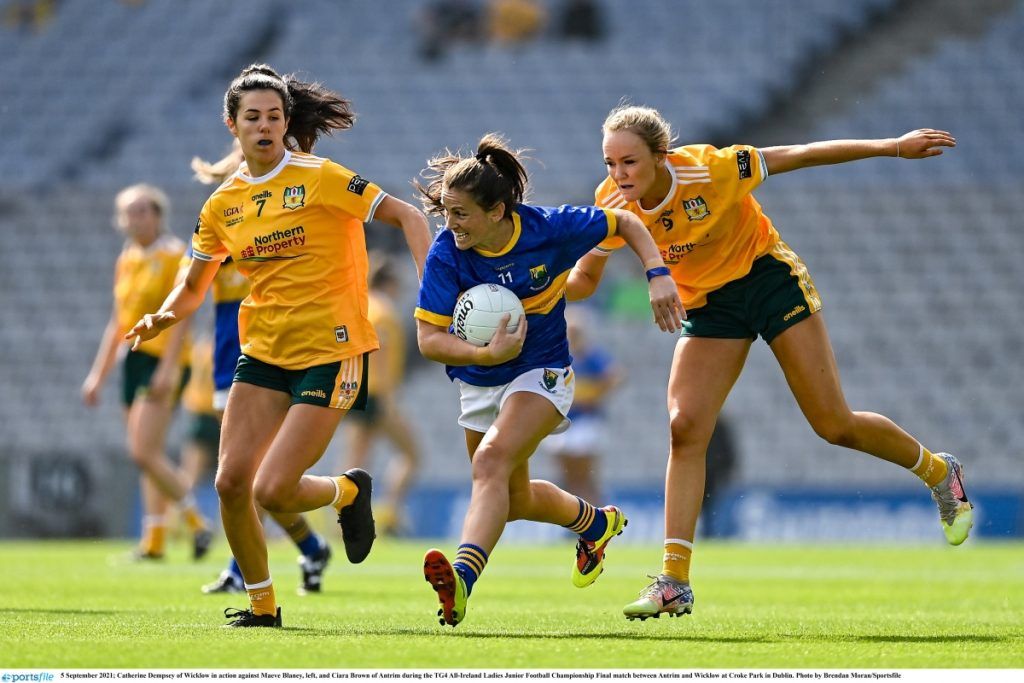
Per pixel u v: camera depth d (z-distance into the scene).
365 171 86.06
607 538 22.62
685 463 21.59
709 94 86.25
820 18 88.75
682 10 90.44
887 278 78.56
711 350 22.05
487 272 19.38
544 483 21.52
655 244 20.25
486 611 25.23
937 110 83.88
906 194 81.25
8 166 89.31
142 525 62.03
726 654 17.14
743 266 21.84
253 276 21.47
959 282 78.12
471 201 18.52
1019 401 73.62
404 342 76.81
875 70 86.38
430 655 16.67
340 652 16.84
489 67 90.00
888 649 17.83
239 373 21.36
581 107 87.31
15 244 86.12
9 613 23.41
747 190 21.33
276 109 21.02
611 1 91.19
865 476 69.88
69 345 81.75
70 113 91.44
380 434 61.66
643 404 74.50
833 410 22.16
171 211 85.38
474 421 20.20
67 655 16.48
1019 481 70.69
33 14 96.88
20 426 78.69
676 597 20.80
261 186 21.22
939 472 23.58
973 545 56.66
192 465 49.94
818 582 35.50
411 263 78.69
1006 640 19.12
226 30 94.00
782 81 86.69
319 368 21.09
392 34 92.31
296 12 94.31
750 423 71.75
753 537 61.34
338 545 55.38
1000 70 85.19
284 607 25.75
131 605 25.84
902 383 74.44
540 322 19.81
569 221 19.55
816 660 16.66
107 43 94.62
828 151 21.55
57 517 62.22
